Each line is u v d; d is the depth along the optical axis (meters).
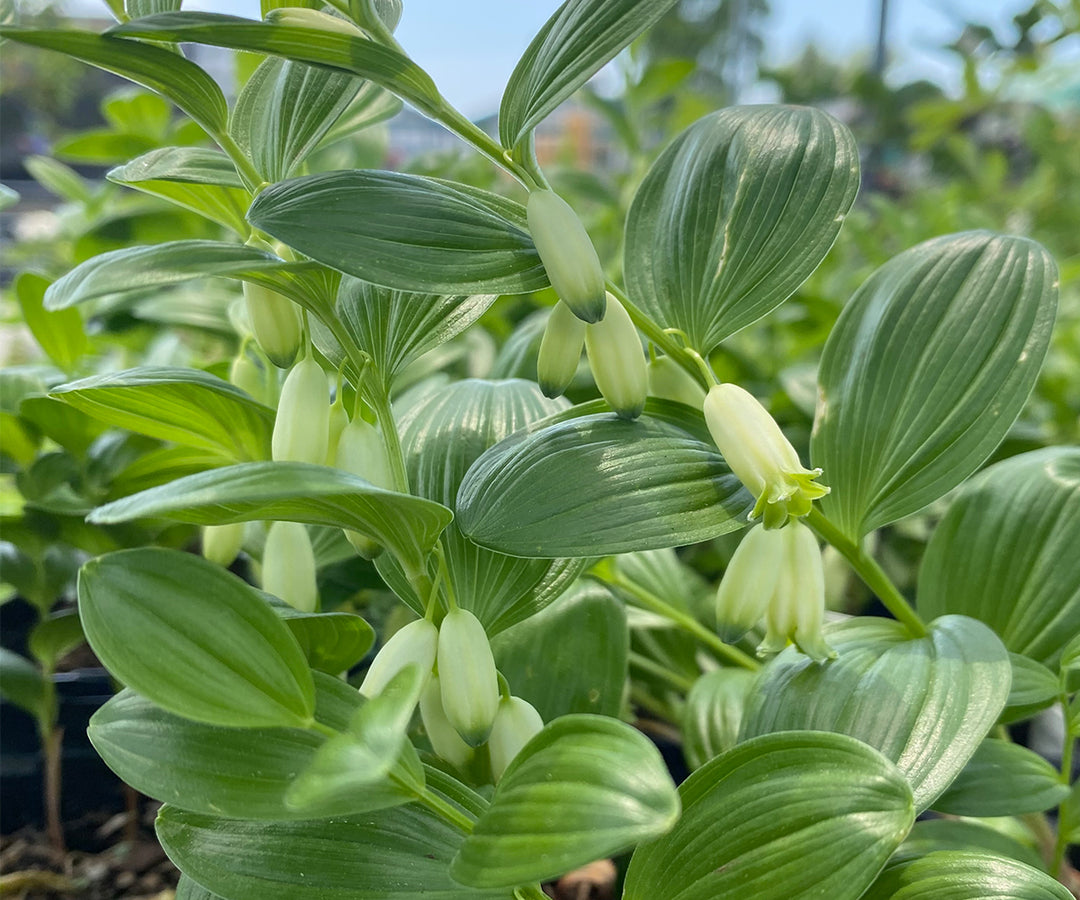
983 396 0.15
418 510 0.11
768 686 0.15
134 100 0.40
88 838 0.26
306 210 0.11
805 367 0.32
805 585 0.14
